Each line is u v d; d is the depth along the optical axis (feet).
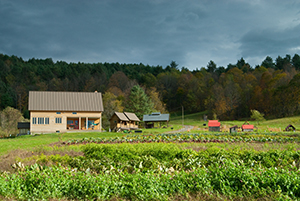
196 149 66.23
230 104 341.21
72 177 34.22
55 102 172.96
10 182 32.81
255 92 341.21
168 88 459.73
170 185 32.42
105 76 414.00
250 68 540.11
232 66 575.79
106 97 289.94
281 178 31.07
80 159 45.78
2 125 201.05
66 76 404.77
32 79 372.58
